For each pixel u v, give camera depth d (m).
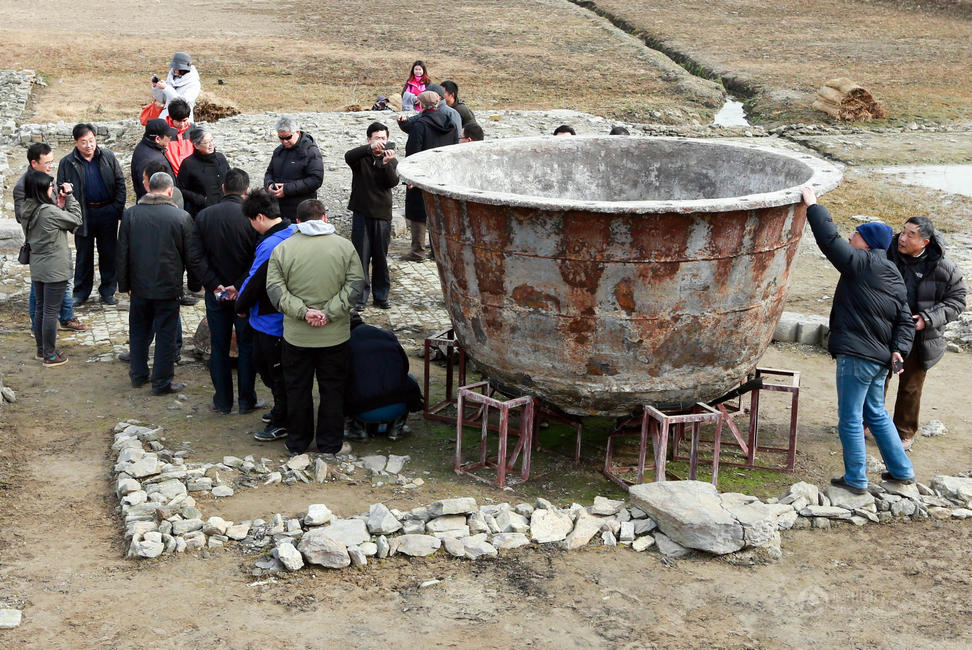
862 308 5.95
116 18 39.97
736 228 5.70
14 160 17.16
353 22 41.31
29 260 8.19
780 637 4.77
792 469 6.67
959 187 17.30
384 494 6.19
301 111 23.95
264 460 6.59
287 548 5.30
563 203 5.51
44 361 8.34
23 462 6.55
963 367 8.75
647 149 8.05
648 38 38.41
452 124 10.61
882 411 6.20
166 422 7.29
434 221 6.46
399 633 4.71
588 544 5.61
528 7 46.66
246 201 6.77
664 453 6.07
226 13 43.03
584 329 5.91
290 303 6.33
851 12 44.78
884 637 4.78
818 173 6.42
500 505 5.93
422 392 8.01
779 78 29.69
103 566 5.26
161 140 9.61
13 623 4.66
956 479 6.38
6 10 40.44
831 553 5.60
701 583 5.24
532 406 6.35
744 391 6.69
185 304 10.08
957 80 29.64
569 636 4.73
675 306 5.83
